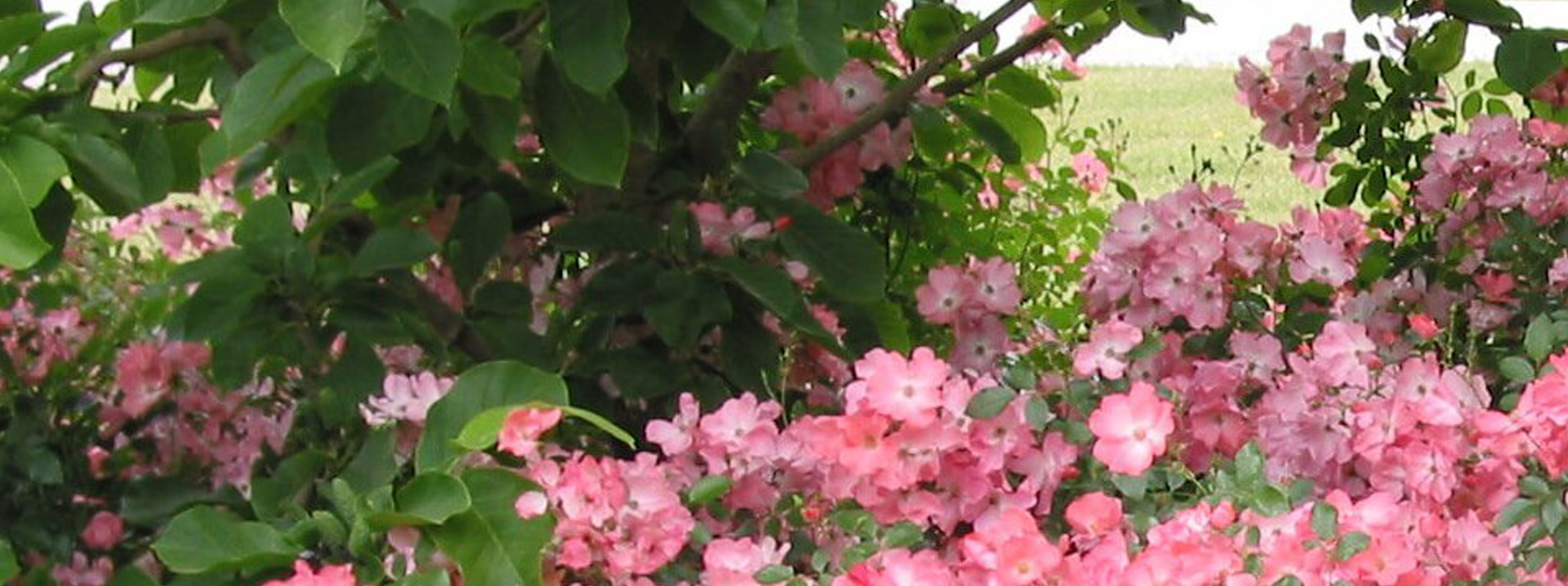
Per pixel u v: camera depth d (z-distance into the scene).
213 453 2.92
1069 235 3.98
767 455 2.43
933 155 3.58
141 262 3.54
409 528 2.17
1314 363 2.67
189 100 2.98
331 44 2.01
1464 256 3.31
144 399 2.91
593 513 2.21
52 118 2.39
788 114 3.28
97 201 2.56
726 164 3.10
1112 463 2.29
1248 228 3.11
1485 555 2.32
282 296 2.60
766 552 2.28
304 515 2.29
